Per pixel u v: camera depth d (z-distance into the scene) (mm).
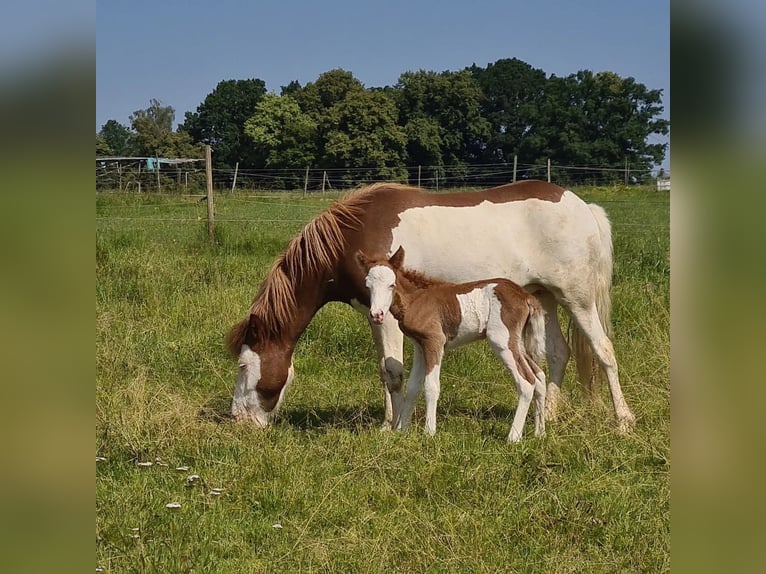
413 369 5543
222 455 4906
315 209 22156
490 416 5969
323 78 61031
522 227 5836
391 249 5688
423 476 4418
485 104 64062
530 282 5926
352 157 52094
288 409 6125
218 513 4039
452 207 5812
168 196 24344
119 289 8570
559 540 3773
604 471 4586
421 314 5344
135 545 3604
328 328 7535
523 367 5289
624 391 6258
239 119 66250
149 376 6496
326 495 4199
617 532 3818
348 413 6047
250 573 3459
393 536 3756
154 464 4703
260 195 29328
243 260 10680
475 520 3936
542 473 4527
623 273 9938
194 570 3451
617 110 53906
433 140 55000
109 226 14430
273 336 5672
